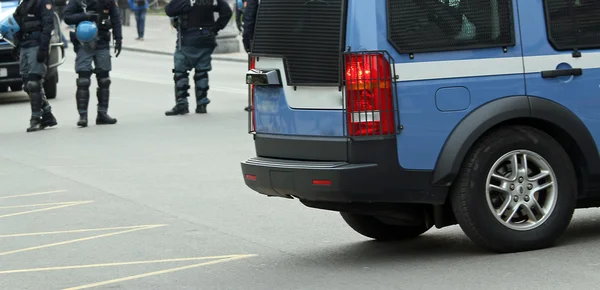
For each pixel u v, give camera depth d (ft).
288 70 40.06
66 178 65.10
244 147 76.18
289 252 43.16
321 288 36.45
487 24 38.81
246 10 80.74
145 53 190.49
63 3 90.17
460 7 38.55
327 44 38.88
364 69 37.70
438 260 39.81
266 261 41.55
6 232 49.62
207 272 39.96
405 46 37.99
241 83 129.90
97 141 81.51
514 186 39.24
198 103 97.91
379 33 37.81
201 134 83.71
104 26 90.63
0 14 105.09
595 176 40.52
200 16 95.35
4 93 123.65
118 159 72.08
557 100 39.55
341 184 37.83
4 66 108.27
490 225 38.91
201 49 96.27
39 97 89.04
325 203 39.73
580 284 35.01
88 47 90.53
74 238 47.67
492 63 38.78
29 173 67.56
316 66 39.17
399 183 38.19
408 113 38.04
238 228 48.73
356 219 43.73
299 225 48.98
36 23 87.81
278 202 55.21
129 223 50.83
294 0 40.19
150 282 38.65
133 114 99.25
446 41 38.40
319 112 39.06
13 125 93.61
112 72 151.12
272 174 40.01
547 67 39.45
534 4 39.45
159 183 62.23
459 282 36.04
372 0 37.86
